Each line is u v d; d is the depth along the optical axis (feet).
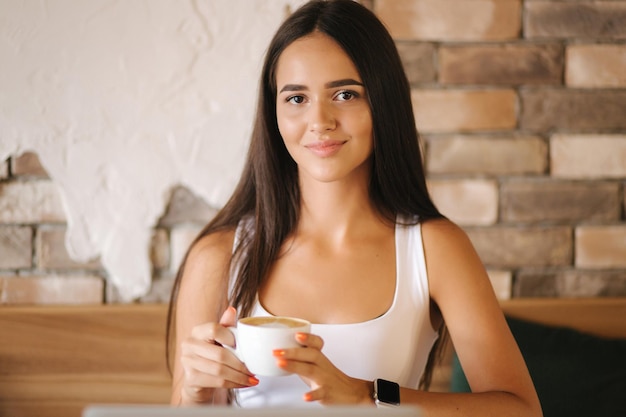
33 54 5.54
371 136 3.97
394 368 3.92
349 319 3.93
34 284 5.65
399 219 4.22
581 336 5.38
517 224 5.82
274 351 2.99
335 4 3.90
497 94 5.76
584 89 5.79
